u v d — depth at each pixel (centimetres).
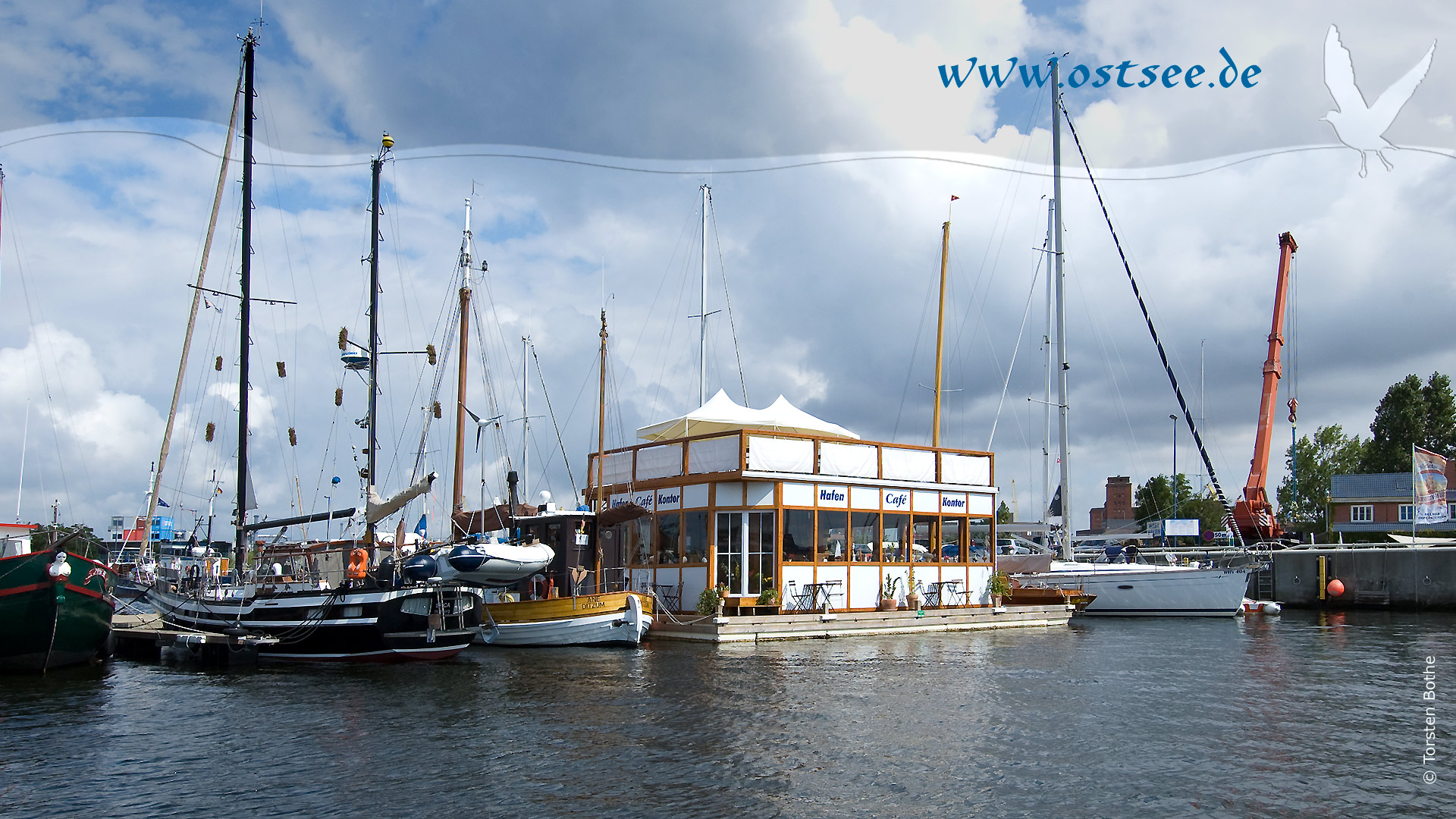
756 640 2784
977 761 1332
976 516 3497
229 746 1449
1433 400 7762
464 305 3519
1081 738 1479
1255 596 5297
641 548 3253
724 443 2984
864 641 2853
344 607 2383
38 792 1208
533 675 2139
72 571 2323
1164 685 2011
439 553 2472
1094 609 4259
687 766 1298
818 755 1361
